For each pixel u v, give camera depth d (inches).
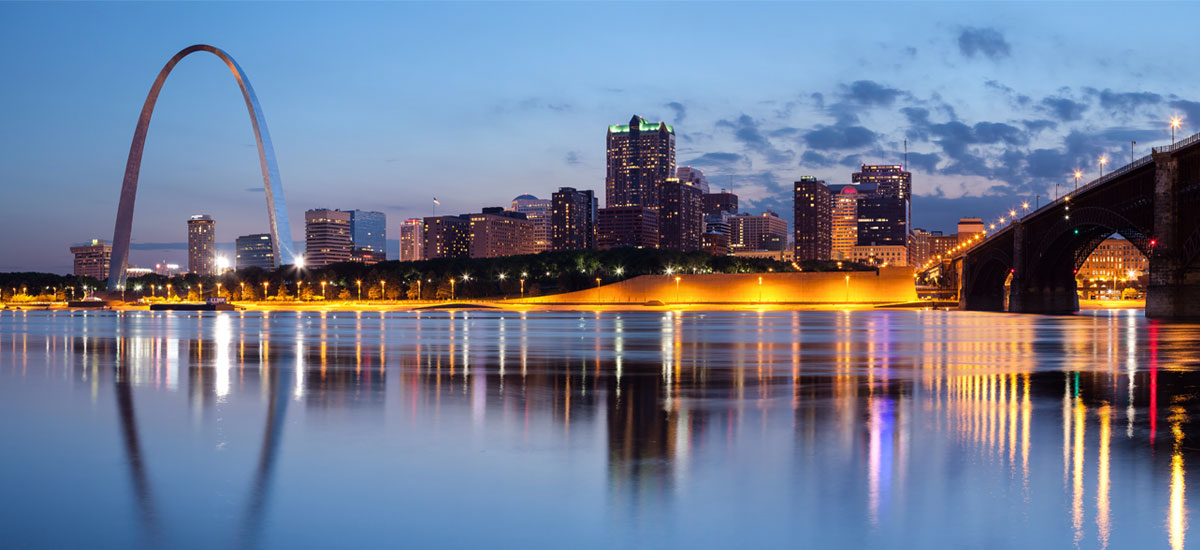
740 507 589.9
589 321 4901.6
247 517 573.3
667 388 1264.8
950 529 543.2
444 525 554.6
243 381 1384.1
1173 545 514.0
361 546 516.4
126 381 1397.6
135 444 817.5
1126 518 565.3
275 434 866.1
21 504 604.4
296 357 1914.4
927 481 658.8
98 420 967.0
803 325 4165.8
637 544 517.3
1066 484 651.5
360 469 703.7
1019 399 1137.4
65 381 1406.3
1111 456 750.5
